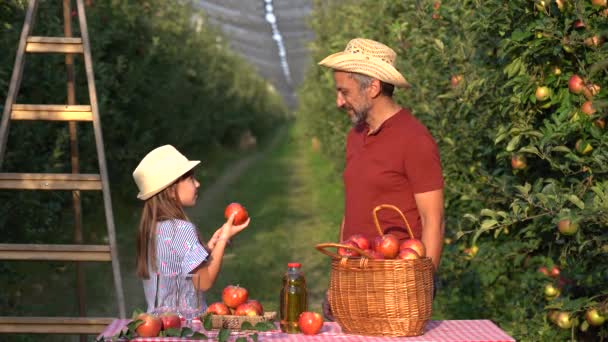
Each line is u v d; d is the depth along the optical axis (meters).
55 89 9.92
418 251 3.64
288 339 3.53
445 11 6.95
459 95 6.56
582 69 4.77
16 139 8.67
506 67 5.30
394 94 8.36
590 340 6.04
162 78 17.25
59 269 8.84
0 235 8.17
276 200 18.61
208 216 15.68
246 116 39.59
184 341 3.42
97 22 13.04
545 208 4.90
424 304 3.57
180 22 20.33
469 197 6.65
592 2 4.71
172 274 4.01
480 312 7.33
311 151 35.00
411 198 4.16
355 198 4.27
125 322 3.89
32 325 5.11
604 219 4.58
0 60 8.29
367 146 4.21
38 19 10.20
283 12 21.50
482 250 6.51
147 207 4.15
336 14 16.62
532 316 6.61
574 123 4.91
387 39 9.98
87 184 5.37
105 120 13.51
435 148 4.09
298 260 11.52
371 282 3.54
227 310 3.81
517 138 5.19
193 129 22.16
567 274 5.64
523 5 5.21
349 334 3.63
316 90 21.67
